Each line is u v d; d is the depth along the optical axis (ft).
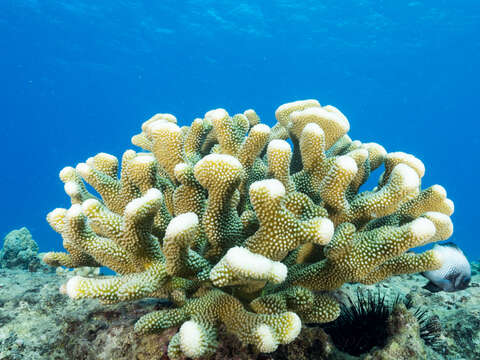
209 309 5.65
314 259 6.72
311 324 7.25
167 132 6.78
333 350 6.48
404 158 7.78
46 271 17.46
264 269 4.33
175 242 4.90
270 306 5.51
